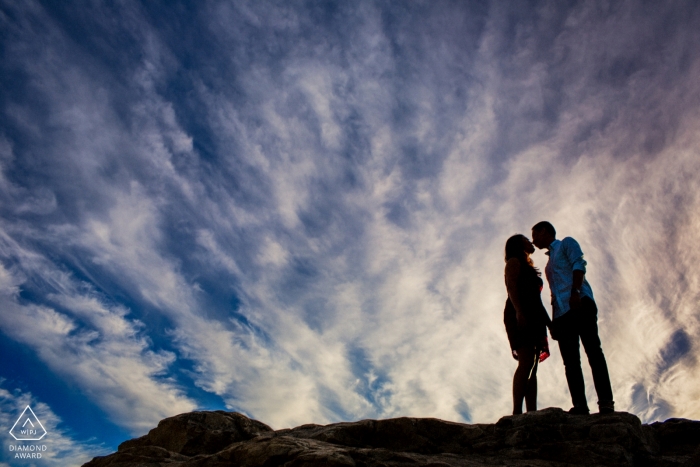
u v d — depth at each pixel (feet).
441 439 15.06
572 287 17.25
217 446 17.24
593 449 13.06
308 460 12.16
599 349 16.60
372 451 12.62
